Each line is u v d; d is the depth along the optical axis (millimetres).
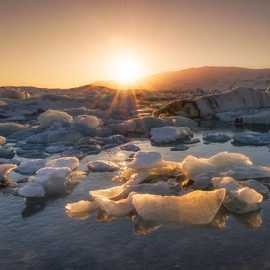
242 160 6371
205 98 18266
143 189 5223
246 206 4426
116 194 5090
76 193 5383
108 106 22031
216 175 5844
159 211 4223
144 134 12820
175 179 5934
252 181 5387
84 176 6387
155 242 3645
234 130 13656
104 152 9102
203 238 3697
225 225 3992
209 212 4152
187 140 11109
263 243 3564
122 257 3367
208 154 8578
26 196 5211
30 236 3863
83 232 3932
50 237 3824
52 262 3314
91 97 26641
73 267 3219
